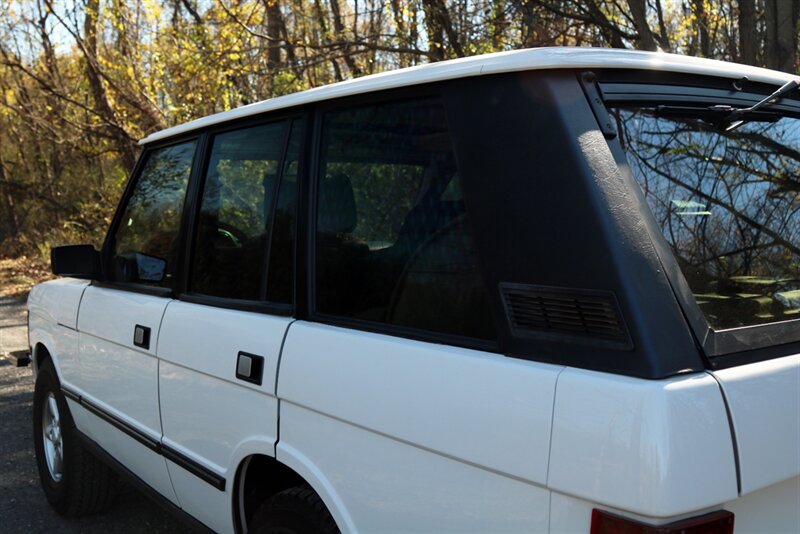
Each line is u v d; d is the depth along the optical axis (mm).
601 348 1553
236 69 10953
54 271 3508
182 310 2900
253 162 2752
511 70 1818
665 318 1541
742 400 1538
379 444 1972
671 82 2020
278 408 2336
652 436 1421
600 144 1712
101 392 3551
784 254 2072
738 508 1555
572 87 1783
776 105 2248
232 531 2652
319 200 2406
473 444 1714
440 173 1982
